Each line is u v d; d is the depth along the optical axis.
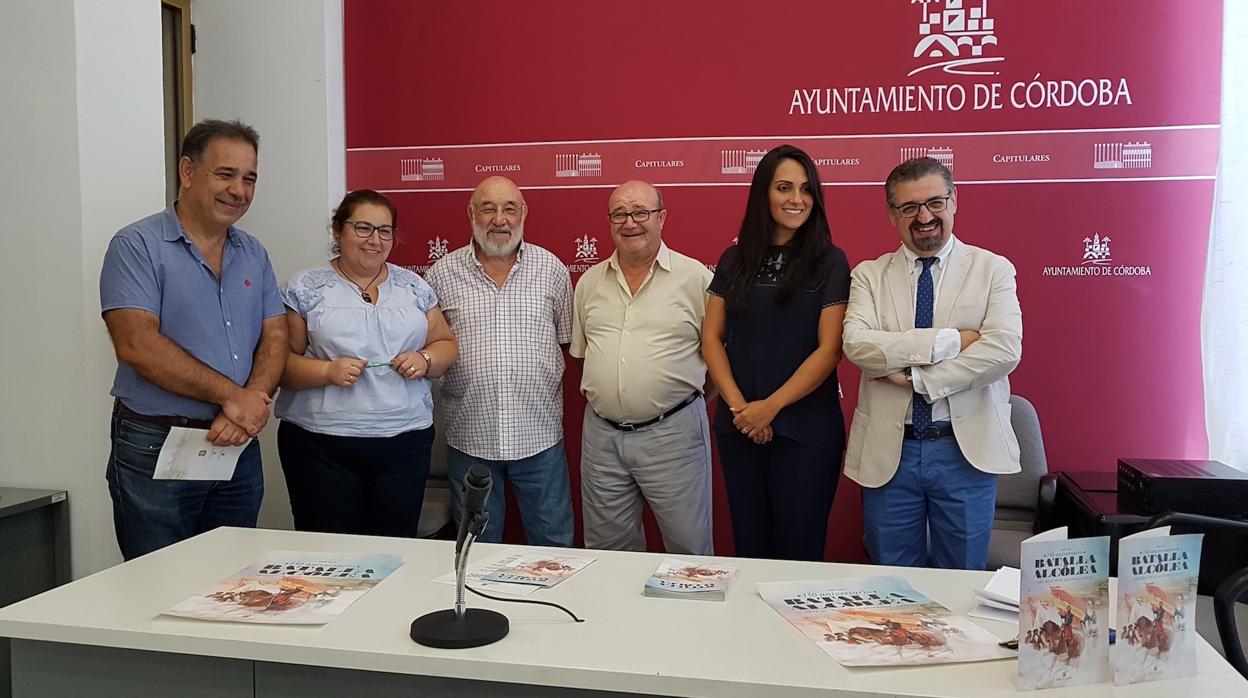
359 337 2.69
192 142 2.34
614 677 1.28
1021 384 3.33
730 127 3.45
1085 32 3.21
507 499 3.68
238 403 2.32
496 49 3.60
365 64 3.70
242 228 3.73
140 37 2.74
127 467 2.33
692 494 2.99
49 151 2.57
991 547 2.75
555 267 3.11
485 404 2.95
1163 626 1.27
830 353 2.54
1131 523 2.63
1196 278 3.20
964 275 2.43
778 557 2.66
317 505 2.68
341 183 3.73
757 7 3.40
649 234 2.88
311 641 1.39
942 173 2.38
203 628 1.44
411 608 1.54
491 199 2.93
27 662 1.50
